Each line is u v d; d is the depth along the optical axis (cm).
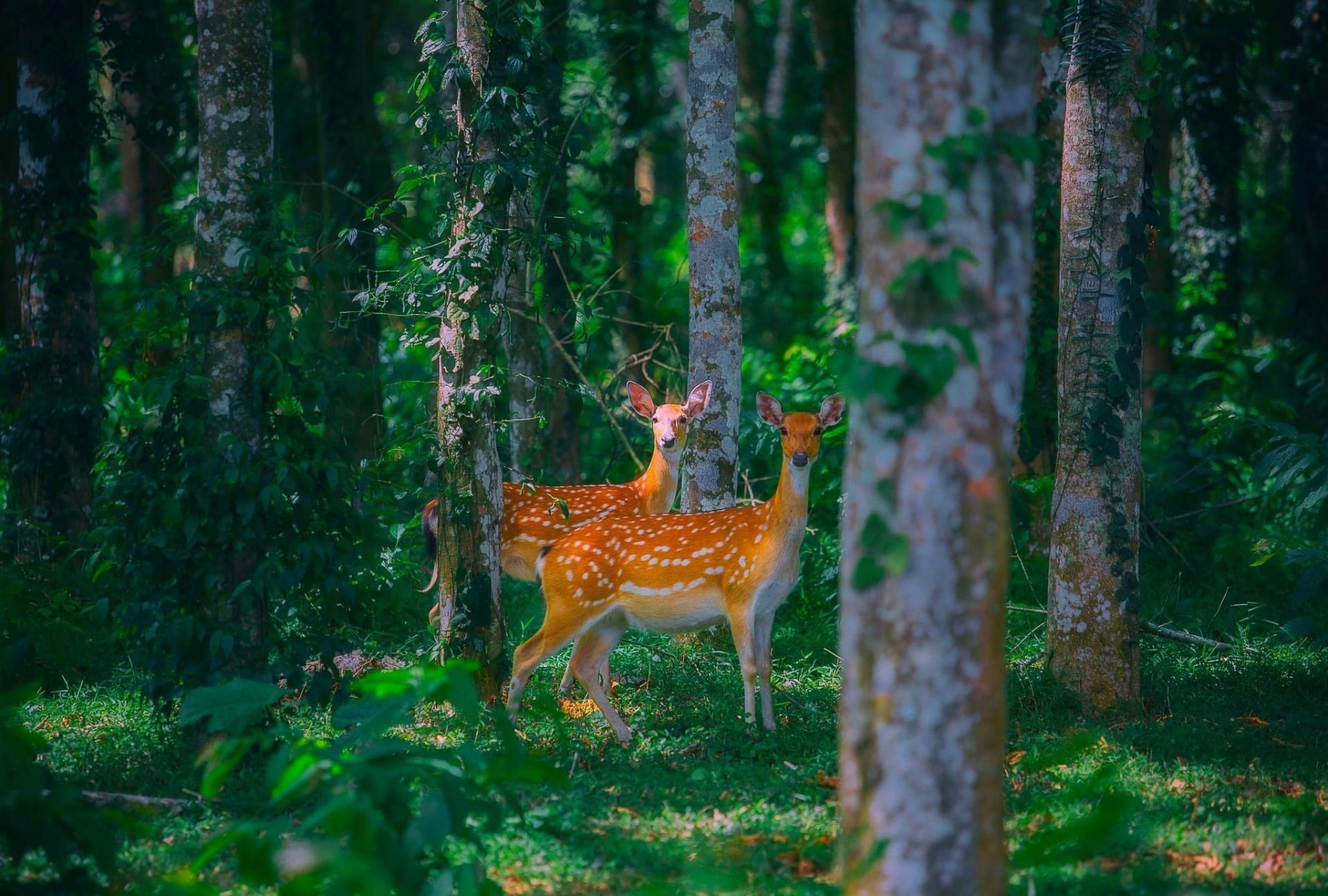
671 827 929
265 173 1136
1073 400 1245
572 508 1478
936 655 598
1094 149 1228
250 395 1106
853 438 625
